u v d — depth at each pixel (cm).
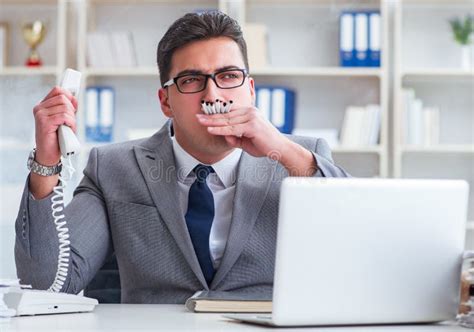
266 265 178
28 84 461
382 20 446
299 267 123
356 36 447
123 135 469
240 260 178
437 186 128
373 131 444
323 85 468
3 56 462
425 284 130
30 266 164
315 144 199
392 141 452
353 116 445
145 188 184
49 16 475
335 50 471
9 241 432
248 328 123
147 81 469
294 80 468
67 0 464
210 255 179
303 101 469
